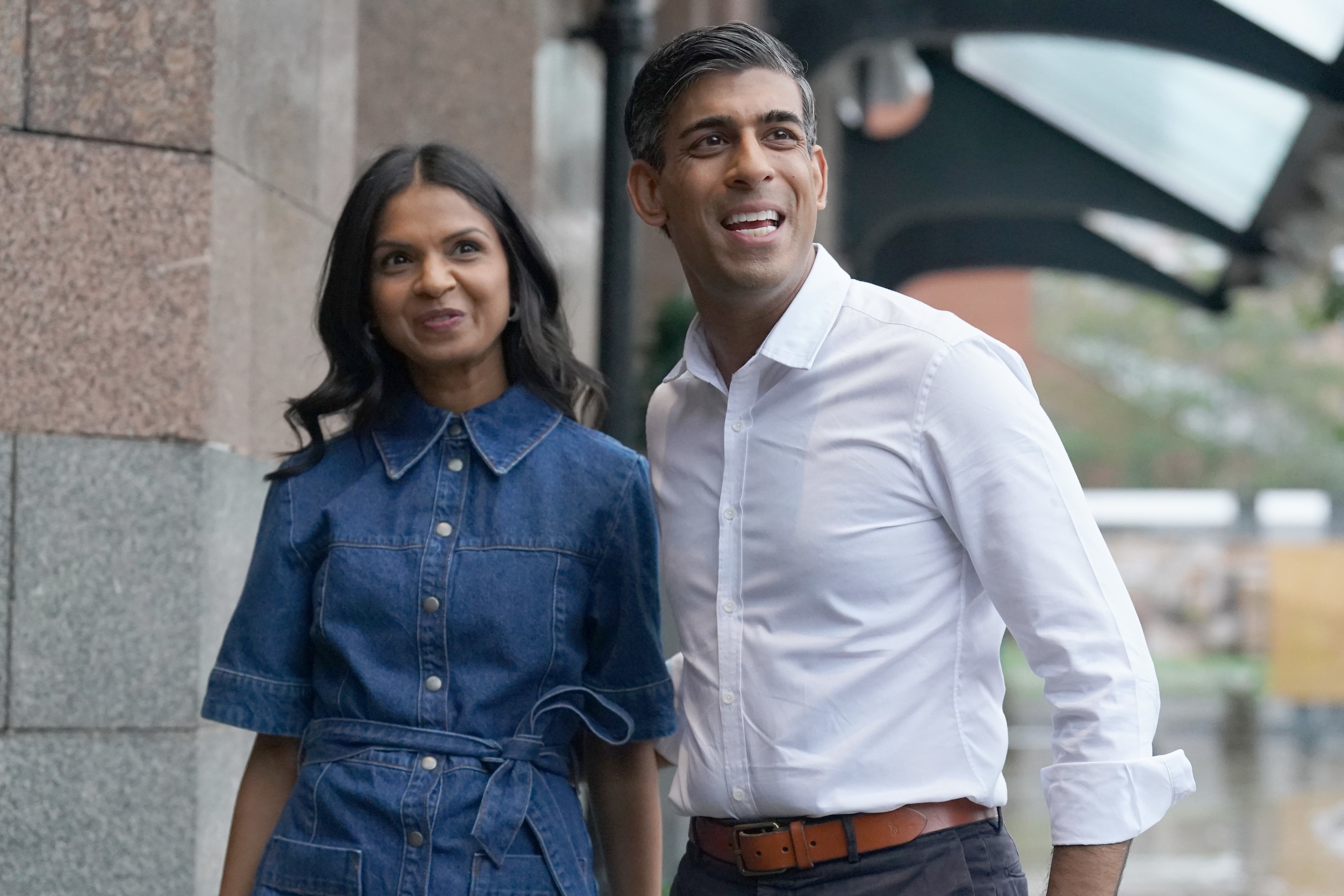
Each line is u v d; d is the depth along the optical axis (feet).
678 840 21.12
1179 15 36.65
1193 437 148.97
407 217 7.70
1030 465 7.09
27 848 9.83
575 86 20.66
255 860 7.91
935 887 7.23
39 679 9.91
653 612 7.92
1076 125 57.52
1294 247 57.11
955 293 120.37
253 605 7.75
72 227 10.09
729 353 7.91
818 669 7.36
